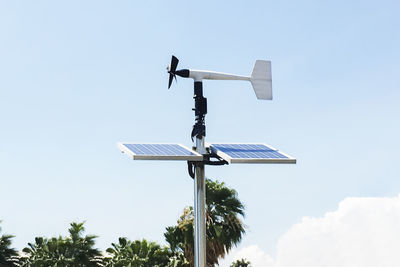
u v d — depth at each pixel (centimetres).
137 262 3081
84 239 3322
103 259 3338
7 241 3234
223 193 3022
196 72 941
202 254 886
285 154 955
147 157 843
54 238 3322
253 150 984
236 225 2995
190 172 918
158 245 3238
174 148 939
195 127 926
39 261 3141
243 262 5066
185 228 3025
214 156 952
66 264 3166
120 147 928
